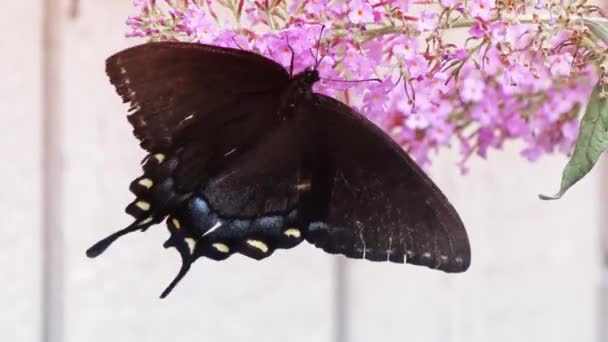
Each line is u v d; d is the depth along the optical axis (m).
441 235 0.58
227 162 0.61
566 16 0.60
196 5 0.60
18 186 0.76
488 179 0.88
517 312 0.90
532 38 0.60
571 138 0.65
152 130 0.60
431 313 0.87
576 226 0.93
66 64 0.76
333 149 0.60
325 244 0.60
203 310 0.80
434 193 0.59
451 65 0.61
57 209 0.76
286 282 0.82
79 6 0.76
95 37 0.77
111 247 0.78
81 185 0.77
